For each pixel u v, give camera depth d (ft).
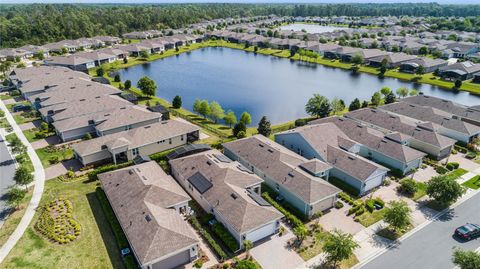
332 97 300.40
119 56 458.50
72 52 484.33
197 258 108.06
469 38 561.43
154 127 187.52
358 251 111.55
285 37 604.08
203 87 328.29
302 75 386.32
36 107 241.35
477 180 156.25
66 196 140.67
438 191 133.28
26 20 626.64
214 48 578.66
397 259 108.06
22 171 140.77
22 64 376.68
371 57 427.33
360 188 145.07
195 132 200.13
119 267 103.50
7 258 106.52
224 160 152.05
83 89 256.73
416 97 252.62
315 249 112.47
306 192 129.18
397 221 115.75
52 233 116.78
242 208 116.78
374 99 260.83
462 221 127.13
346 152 161.48
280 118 245.65
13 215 127.85
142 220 110.42
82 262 105.29
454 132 197.98
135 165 151.23
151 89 276.21
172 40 552.41
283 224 126.11
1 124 220.84
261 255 109.70
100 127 195.52
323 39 545.03
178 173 149.48
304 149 172.65
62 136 194.80
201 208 134.51
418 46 489.26
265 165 152.05
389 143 171.83
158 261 99.40
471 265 94.89
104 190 135.13
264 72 399.03
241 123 201.05
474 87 325.83
